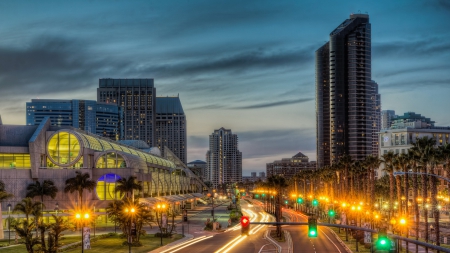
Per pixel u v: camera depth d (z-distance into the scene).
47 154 155.12
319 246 108.69
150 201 172.12
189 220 187.12
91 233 132.50
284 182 164.38
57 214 146.25
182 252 98.56
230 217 191.12
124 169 155.00
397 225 122.75
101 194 154.12
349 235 133.25
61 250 95.19
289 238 126.88
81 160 156.50
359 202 149.75
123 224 108.00
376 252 77.25
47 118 159.88
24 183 148.50
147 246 108.38
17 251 94.75
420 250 100.69
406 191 112.56
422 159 94.38
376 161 138.50
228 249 103.19
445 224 158.00
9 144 154.88
